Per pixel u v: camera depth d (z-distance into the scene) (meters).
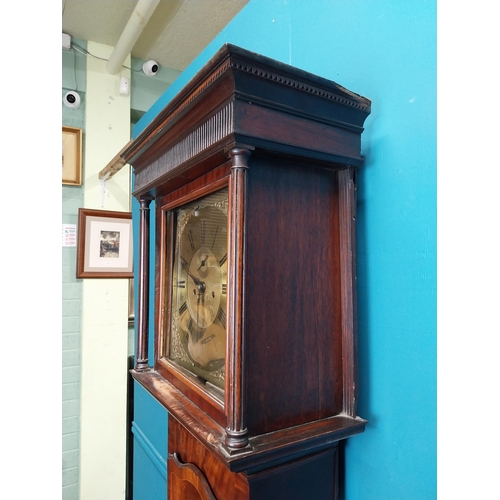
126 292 2.11
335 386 0.61
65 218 1.99
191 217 0.73
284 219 0.56
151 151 0.75
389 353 0.62
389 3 0.62
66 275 1.99
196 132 0.58
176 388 0.74
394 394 0.61
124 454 2.06
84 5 1.73
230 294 0.50
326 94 0.55
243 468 0.48
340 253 0.62
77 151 1.98
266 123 0.51
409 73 0.59
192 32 1.94
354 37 0.69
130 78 2.13
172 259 0.83
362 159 0.61
